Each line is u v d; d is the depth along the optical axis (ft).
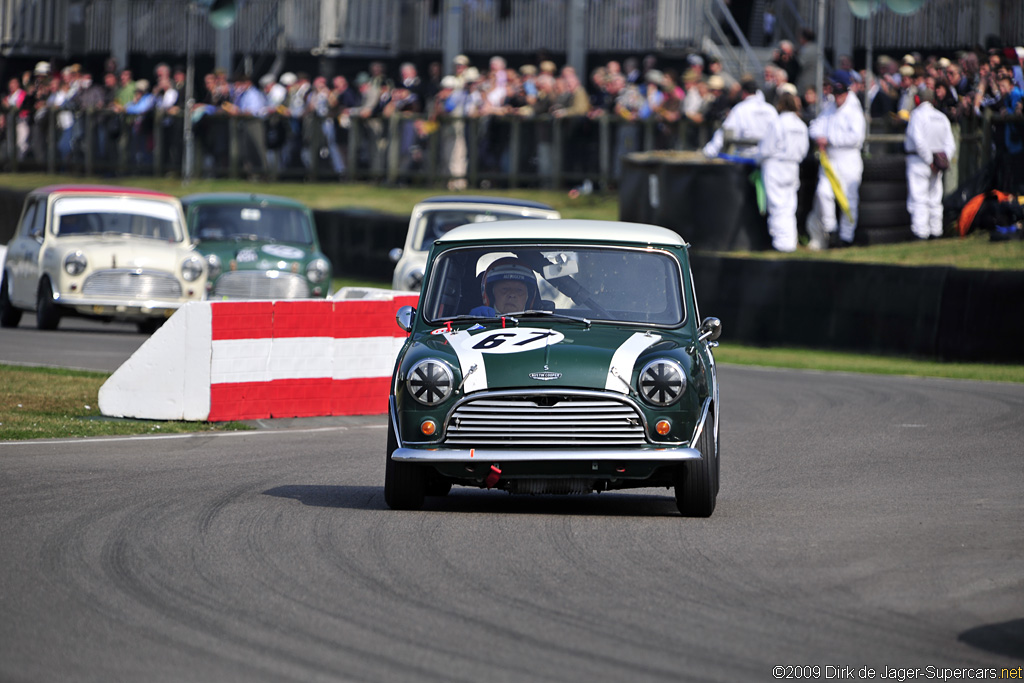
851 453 131.75
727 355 229.25
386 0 407.85
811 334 231.50
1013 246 256.32
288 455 125.49
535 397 91.76
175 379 144.46
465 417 92.22
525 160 328.70
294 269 235.20
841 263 228.02
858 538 88.69
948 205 271.08
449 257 103.04
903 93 277.64
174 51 431.84
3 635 63.98
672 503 104.63
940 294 217.36
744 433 146.20
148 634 64.44
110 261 225.76
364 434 141.38
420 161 345.10
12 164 419.95
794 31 354.13
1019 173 263.49
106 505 96.99
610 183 316.60
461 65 342.44
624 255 102.47
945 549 85.30
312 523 91.50
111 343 216.54
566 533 89.30
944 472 119.85
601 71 325.01
